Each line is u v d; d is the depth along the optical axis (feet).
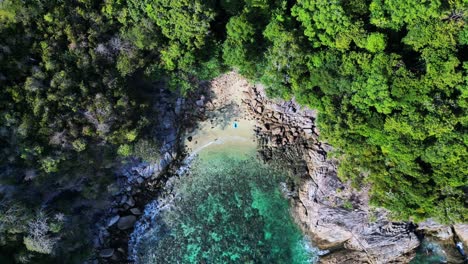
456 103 127.44
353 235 158.92
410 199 140.26
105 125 141.18
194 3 130.52
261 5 134.92
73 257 152.35
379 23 129.90
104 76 140.97
